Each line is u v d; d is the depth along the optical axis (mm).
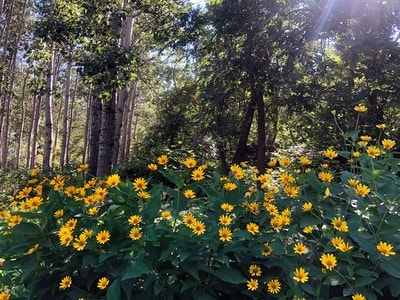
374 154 2287
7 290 2211
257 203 2223
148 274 1855
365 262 1934
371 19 9164
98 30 8148
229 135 13961
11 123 30375
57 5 8750
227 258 1837
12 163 30641
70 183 2404
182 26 11102
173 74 17781
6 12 16281
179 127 16047
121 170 9648
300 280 1791
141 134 22266
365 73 9250
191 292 1938
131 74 8227
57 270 2020
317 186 2160
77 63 8055
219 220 2029
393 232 1933
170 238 1882
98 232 1946
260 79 10477
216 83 11305
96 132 10992
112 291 1789
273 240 1956
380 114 9484
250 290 1959
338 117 9328
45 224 2021
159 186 2141
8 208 2602
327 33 9703
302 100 9742
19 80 24859
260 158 12312
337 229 1907
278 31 10055
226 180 2303
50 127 14484
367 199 2090
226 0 10391
